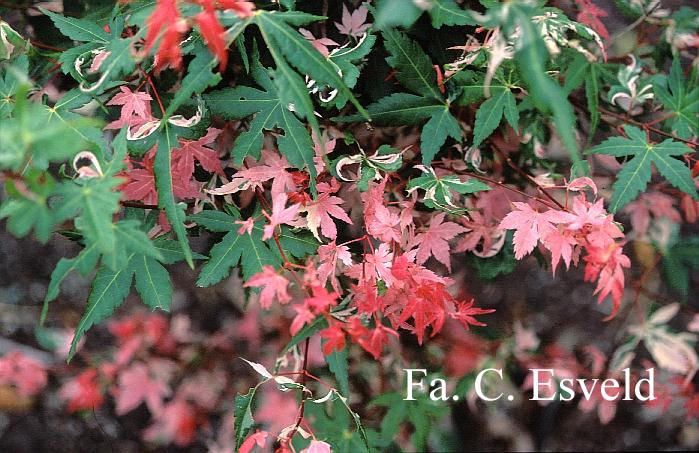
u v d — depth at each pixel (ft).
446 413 4.53
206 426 4.88
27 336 5.00
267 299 3.41
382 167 3.61
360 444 4.22
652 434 5.32
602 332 4.92
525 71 3.14
